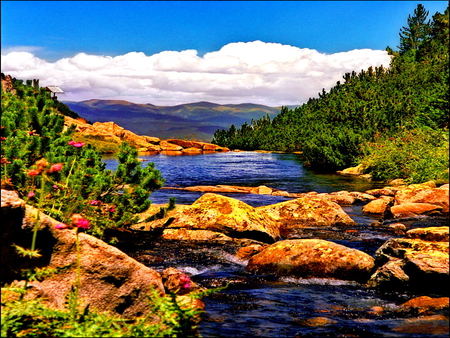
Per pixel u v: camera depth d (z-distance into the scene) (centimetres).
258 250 912
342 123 5469
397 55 8506
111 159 3797
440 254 689
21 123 961
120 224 950
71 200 805
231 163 3809
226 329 519
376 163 2538
